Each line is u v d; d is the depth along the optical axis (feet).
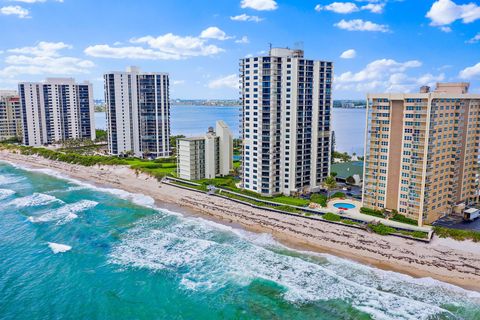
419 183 344.69
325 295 264.93
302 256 325.83
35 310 253.65
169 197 500.74
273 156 441.68
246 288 276.00
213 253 332.80
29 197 513.86
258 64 428.15
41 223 409.28
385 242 325.01
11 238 368.27
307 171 461.78
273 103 431.43
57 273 300.20
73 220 417.69
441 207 372.38
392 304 253.44
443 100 344.49
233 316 245.45
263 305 255.91
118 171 635.66
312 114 454.81
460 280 280.10
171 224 407.44
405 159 354.54
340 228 353.92
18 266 311.68
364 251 323.98
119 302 261.65
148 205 479.41
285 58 429.38
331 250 336.08
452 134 366.43
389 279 285.43
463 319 237.25
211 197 468.75
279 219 388.78
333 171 535.60
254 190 459.32
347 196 442.91
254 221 397.60
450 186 377.91
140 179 586.86
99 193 541.75
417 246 314.35
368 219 357.00
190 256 327.06
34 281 288.92
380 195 378.53
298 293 267.39
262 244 352.28
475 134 401.29
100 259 322.55
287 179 451.53
